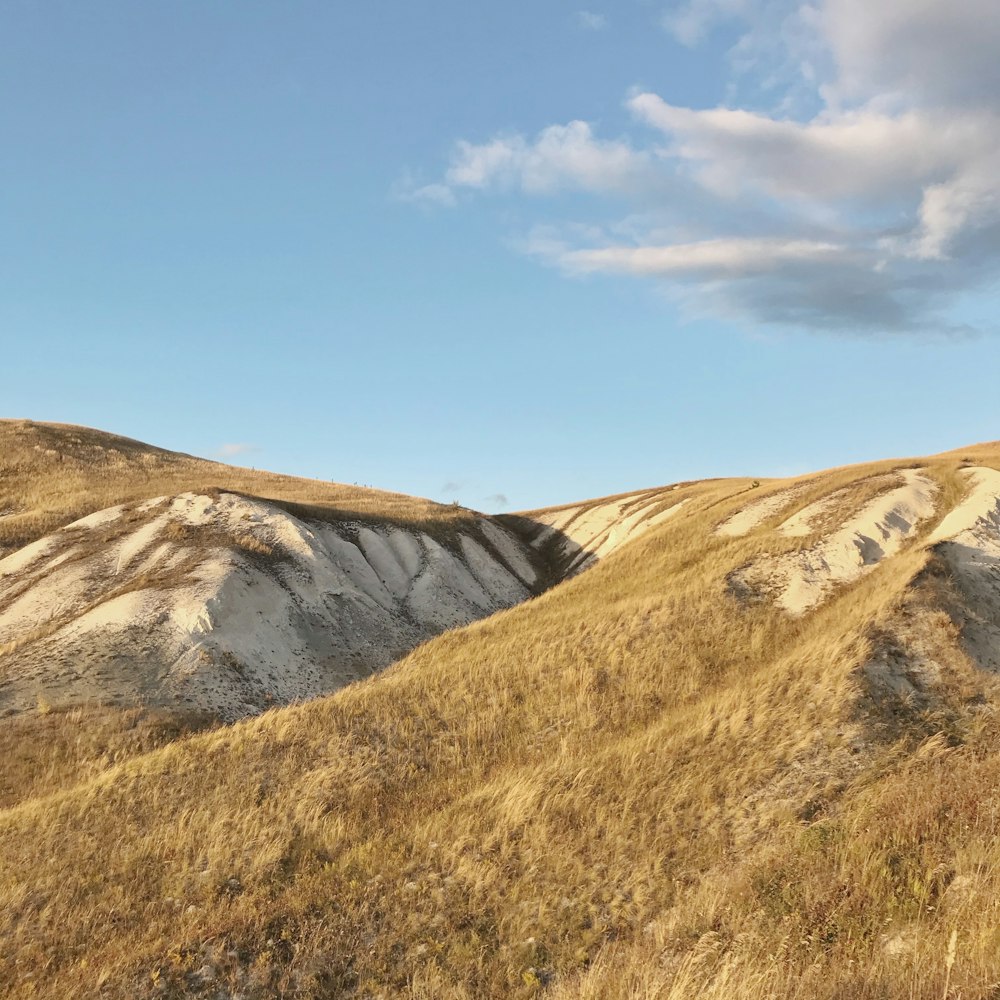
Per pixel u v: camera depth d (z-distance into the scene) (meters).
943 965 6.96
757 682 18.25
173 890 13.87
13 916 13.48
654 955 10.11
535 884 13.08
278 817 15.97
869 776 14.14
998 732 15.17
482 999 10.74
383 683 23.31
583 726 18.66
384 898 13.02
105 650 29.56
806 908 9.91
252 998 11.07
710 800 14.54
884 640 18.03
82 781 21.41
